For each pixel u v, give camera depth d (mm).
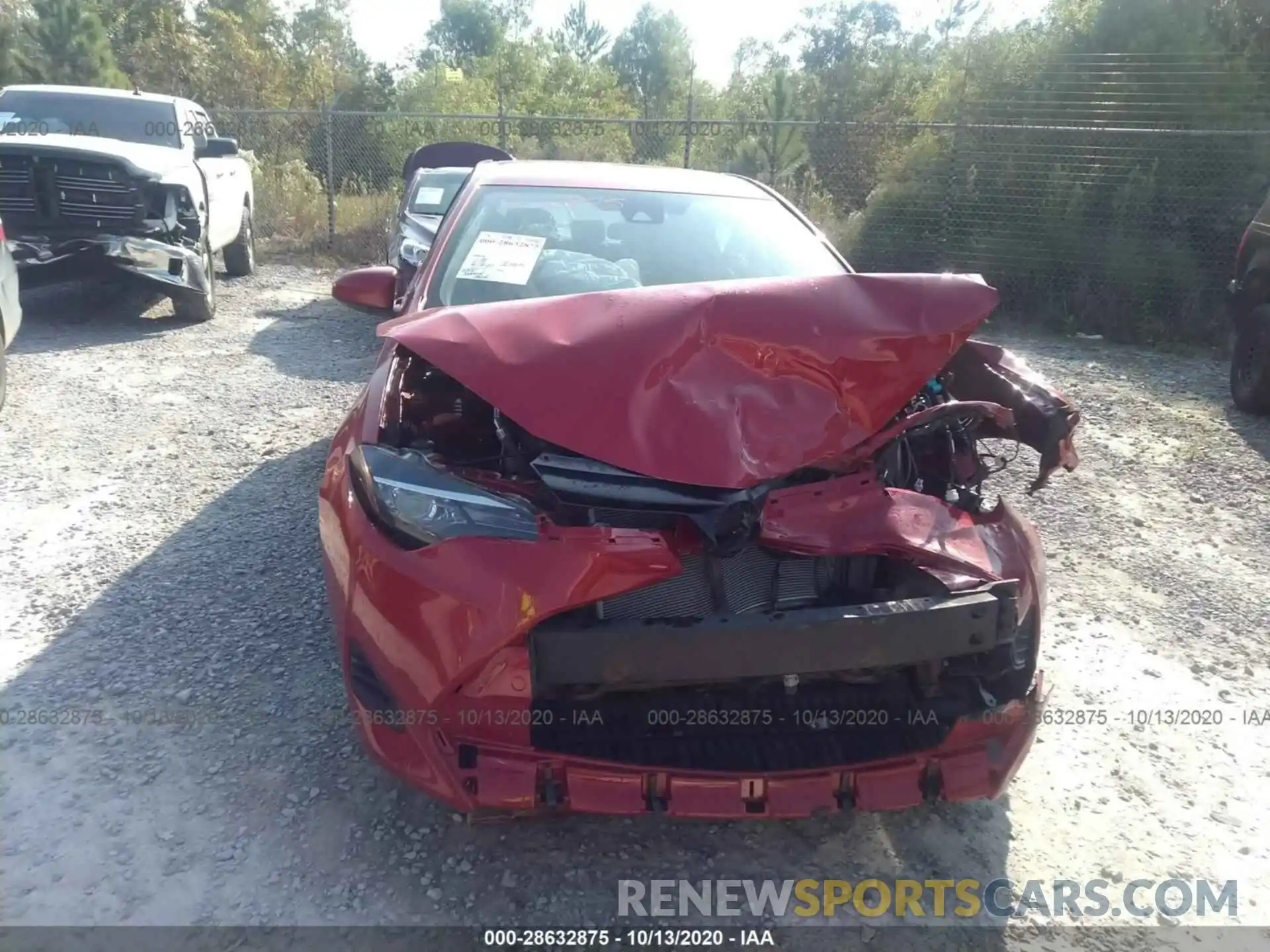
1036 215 10984
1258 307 7184
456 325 2516
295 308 9562
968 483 2988
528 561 2197
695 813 2289
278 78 25609
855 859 2727
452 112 26969
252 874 2516
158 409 6133
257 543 4316
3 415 5871
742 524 2273
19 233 7672
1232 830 2904
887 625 2303
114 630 3584
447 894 2500
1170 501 5520
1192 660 3828
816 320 2533
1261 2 11375
